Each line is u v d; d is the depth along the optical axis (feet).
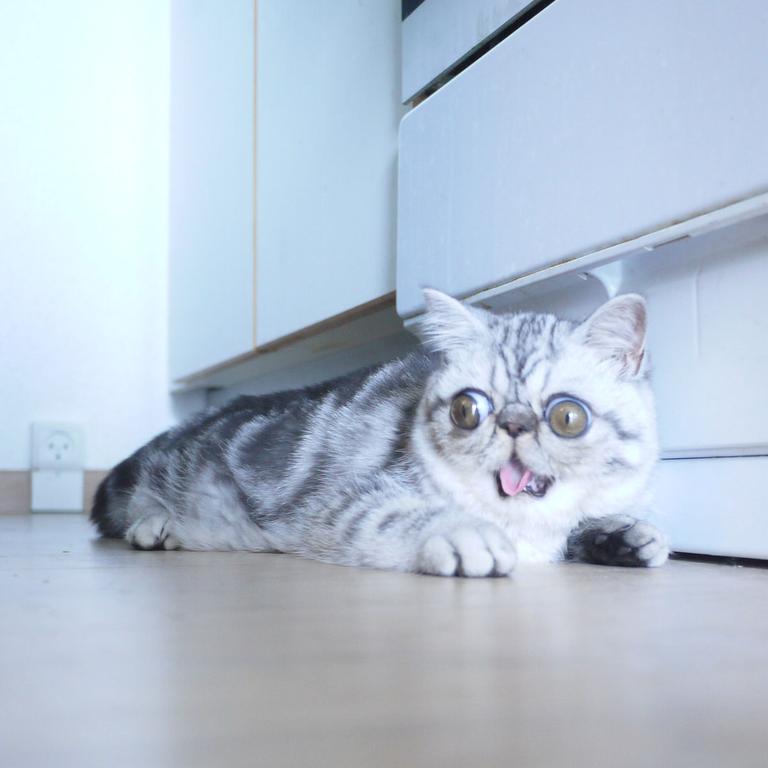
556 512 3.75
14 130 9.57
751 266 3.57
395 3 5.58
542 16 4.08
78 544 5.13
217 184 8.63
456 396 3.75
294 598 2.66
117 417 9.91
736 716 1.37
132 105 10.05
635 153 3.62
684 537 3.95
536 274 4.18
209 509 4.83
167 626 2.15
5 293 9.51
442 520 3.51
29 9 9.67
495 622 2.22
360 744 1.20
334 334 6.98
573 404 3.65
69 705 1.41
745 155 3.20
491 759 1.14
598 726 1.31
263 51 7.47
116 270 9.96
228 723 1.30
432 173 4.93
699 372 3.82
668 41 3.46
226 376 9.36
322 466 4.33
